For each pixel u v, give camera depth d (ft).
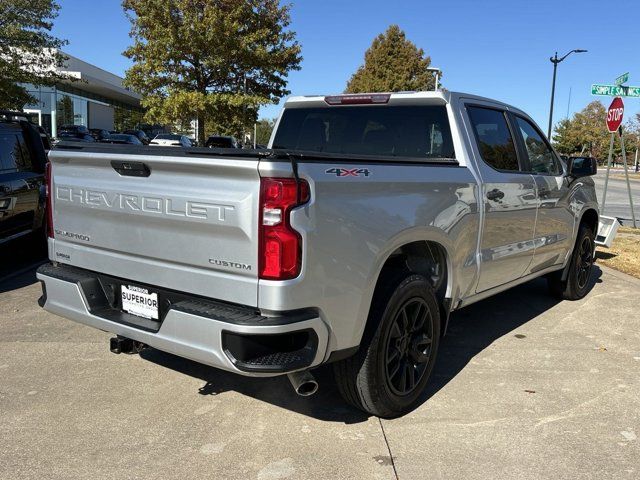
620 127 40.75
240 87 79.56
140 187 10.18
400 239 10.73
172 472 9.52
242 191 8.88
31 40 70.03
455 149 13.50
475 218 13.16
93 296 11.43
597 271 26.20
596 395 12.87
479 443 10.69
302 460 9.97
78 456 9.92
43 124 126.72
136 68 76.02
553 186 17.12
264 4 77.20
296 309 8.96
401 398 11.43
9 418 11.18
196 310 9.32
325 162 9.36
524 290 22.40
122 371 13.56
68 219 11.82
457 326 17.71
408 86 153.17
